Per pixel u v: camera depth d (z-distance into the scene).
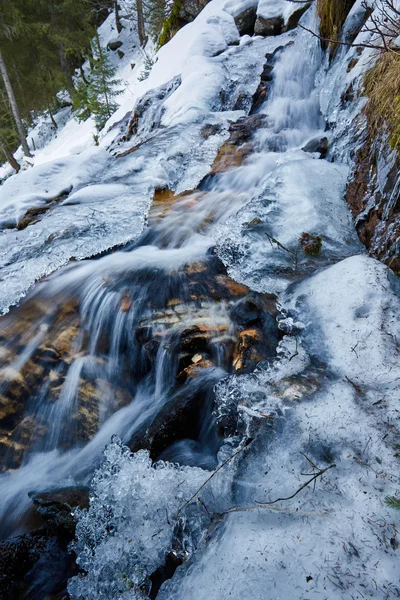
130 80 18.30
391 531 1.39
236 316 3.05
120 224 4.61
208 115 7.39
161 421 2.51
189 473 2.08
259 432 2.01
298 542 1.46
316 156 4.85
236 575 1.43
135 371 3.14
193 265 3.74
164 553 1.79
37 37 21.50
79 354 3.26
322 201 3.81
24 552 2.03
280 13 9.62
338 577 1.31
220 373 2.71
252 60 8.66
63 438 2.84
